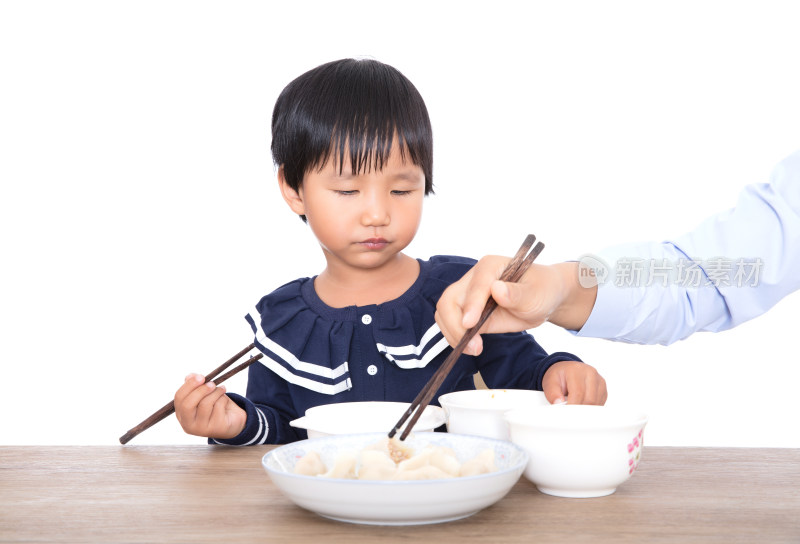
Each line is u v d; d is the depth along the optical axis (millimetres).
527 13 3293
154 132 3295
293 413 1686
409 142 1528
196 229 3305
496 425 1196
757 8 3223
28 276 3271
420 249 3279
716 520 895
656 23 3273
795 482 1052
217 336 3307
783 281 1269
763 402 3127
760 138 3246
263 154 3305
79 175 3295
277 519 920
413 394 1654
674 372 3174
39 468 1176
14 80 3270
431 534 861
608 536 846
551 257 3281
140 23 3273
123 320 3287
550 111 3301
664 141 3281
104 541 852
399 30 3316
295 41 3293
